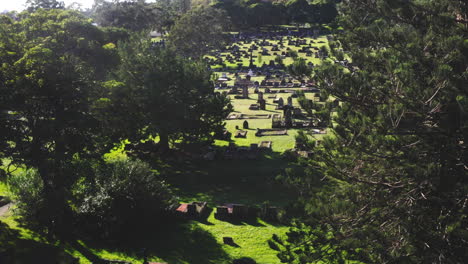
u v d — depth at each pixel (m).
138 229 20.62
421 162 12.07
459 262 10.45
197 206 23.34
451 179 10.78
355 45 15.93
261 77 67.19
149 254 18.42
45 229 20.12
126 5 106.56
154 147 32.56
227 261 17.84
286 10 131.12
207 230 20.83
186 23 78.94
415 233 11.15
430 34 12.98
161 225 21.42
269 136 35.81
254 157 30.92
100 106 22.33
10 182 21.38
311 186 15.16
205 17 85.00
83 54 25.41
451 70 11.04
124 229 20.16
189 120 30.69
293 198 24.44
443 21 12.80
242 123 40.50
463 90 11.16
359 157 14.12
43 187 20.64
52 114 20.19
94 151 22.09
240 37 117.19
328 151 14.67
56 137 19.44
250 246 19.14
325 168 14.75
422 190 12.09
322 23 127.19
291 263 14.91
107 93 25.75
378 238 11.63
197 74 32.25
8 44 19.69
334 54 15.41
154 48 32.03
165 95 29.64
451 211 11.28
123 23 104.94
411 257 11.31
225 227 21.19
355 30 14.90
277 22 130.75
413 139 12.46
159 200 21.39
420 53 12.50
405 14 13.59
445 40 11.80
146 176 21.67
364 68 15.99
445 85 11.61
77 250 18.58
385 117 12.12
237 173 28.77
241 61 84.31
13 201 21.42
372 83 14.11
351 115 13.40
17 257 17.50
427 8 13.30
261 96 48.34
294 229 19.89
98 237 19.72
